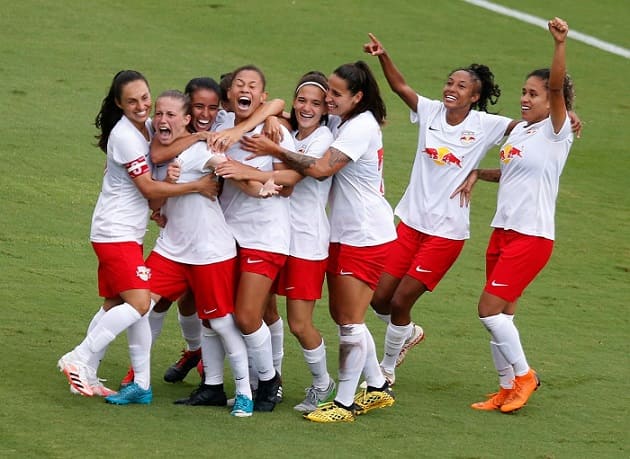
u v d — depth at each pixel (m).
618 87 62.19
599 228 44.69
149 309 24.61
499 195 27.28
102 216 24.62
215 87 25.23
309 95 25.00
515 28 70.25
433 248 28.28
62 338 29.06
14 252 36.00
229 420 24.50
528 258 26.64
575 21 72.88
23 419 23.33
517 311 35.59
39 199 41.06
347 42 64.50
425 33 67.62
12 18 62.00
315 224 25.06
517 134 27.09
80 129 48.47
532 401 27.77
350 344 25.23
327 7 70.44
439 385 28.75
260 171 24.25
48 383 25.80
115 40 60.69
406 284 28.22
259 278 24.64
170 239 25.03
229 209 25.14
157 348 29.80
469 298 36.38
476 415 26.41
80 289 33.44
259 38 63.78
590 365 30.91
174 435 23.11
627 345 33.03
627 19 74.31
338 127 25.53
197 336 27.05
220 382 25.58
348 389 25.23
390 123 53.66
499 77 61.19
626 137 54.97
